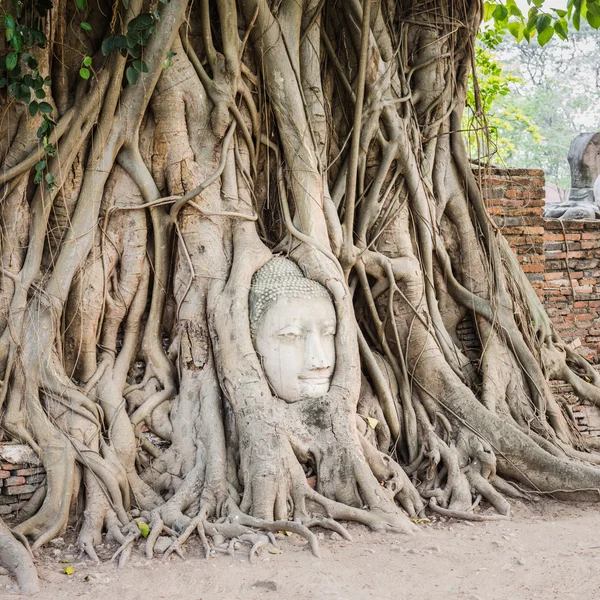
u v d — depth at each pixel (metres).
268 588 3.45
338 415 4.29
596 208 7.19
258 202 4.77
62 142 4.27
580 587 3.45
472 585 3.48
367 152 4.95
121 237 4.45
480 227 5.28
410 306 4.89
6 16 3.95
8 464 3.96
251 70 4.71
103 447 4.13
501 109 15.16
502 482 4.65
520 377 5.09
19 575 3.49
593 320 6.21
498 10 5.65
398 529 4.04
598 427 5.41
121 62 4.33
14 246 4.19
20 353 4.10
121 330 4.49
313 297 4.41
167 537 3.87
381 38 5.04
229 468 4.20
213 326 4.38
